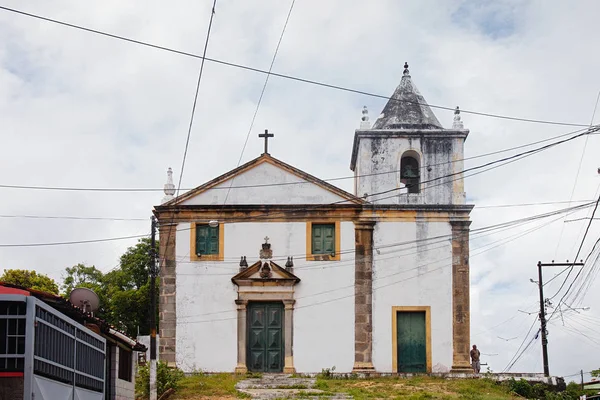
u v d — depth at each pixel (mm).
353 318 38938
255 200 39719
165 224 39562
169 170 40469
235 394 33438
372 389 34656
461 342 38719
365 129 39969
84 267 60031
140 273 58188
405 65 42406
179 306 39031
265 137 40250
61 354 19156
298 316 38938
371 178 39875
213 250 39438
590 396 47438
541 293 49781
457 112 40438
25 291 18422
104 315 56375
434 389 34688
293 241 39469
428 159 40000
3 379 17125
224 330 38844
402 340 38906
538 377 37281
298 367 38594
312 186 39875
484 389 35438
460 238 39406
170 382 33750
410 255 39312
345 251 39375
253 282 38938
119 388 26312
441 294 39062
